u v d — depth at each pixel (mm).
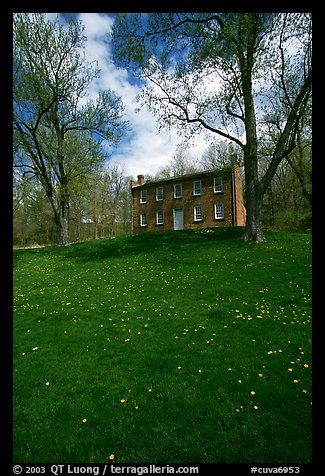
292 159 25875
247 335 5719
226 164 23859
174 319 6977
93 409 3822
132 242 21562
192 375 4406
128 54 16484
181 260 13938
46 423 3615
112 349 5645
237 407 3586
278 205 39312
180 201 33375
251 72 14430
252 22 12578
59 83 20969
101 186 46500
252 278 9875
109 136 23031
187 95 17094
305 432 3068
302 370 4289
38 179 25016
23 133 20875
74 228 51031
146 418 3545
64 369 4957
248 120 16250
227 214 29578
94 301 8992
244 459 2859
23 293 10383
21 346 5980
